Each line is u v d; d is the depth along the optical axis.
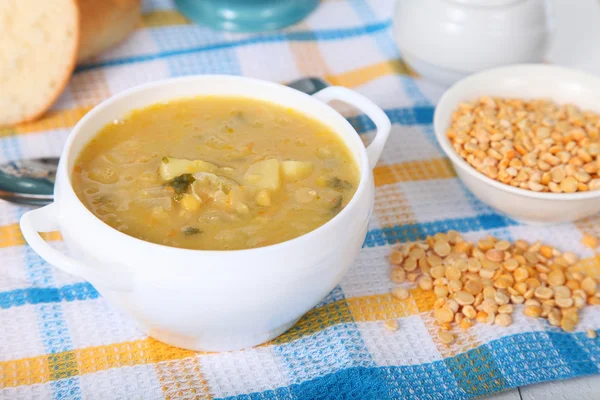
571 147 0.55
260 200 0.45
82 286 0.51
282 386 0.47
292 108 0.50
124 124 0.49
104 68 0.65
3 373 0.47
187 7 0.70
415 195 0.57
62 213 0.44
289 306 0.44
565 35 0.69
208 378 0.47
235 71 0.66
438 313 0.50
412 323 0.50
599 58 0.68
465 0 0.61
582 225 0.56
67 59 0.61
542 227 0.56
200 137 0.49
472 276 0.52
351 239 0.44
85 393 0.46
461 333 0.50
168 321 0.44
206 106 0.50
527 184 0.53
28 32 0.61
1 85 0.60
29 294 0.50
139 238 0.44
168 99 0.50
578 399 0.47
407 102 0.64
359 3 0.72
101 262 0.42
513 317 0.51
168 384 0.47
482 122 0.58
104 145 0.48
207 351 0.48
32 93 0.61
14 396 0.46
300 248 0.42
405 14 0.64
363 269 0.53
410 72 0.68
